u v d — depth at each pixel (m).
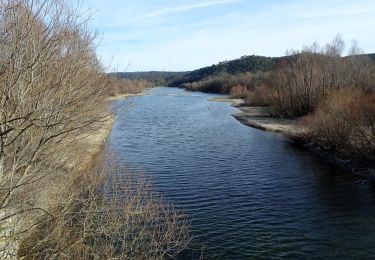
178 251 12.98
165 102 97.19
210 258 13.95
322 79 56.12
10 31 5.82
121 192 13.62
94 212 10.23
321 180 24.48
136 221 12.26
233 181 24.11
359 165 26.84
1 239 7.03
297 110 58.88
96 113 9.08
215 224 17.09
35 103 6.27
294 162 29.50
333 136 31.53
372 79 53.97
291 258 14.22
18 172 7.97
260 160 30.19
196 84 183.62
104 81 8.88
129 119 59.47
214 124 53.50
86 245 9.83
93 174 12.60
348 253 14.72
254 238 15.78
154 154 31.86
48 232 8.68
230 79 150.00
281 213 18.67
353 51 62.47
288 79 60.97
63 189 9.46
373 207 19.59
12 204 7.61
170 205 19.39
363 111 28.66
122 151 32.78
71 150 10.98
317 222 17.59
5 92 5.72
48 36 6.36
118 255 10.16
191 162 29.19
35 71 6.37
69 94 6.71
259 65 195.50
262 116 62.12
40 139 6.77
